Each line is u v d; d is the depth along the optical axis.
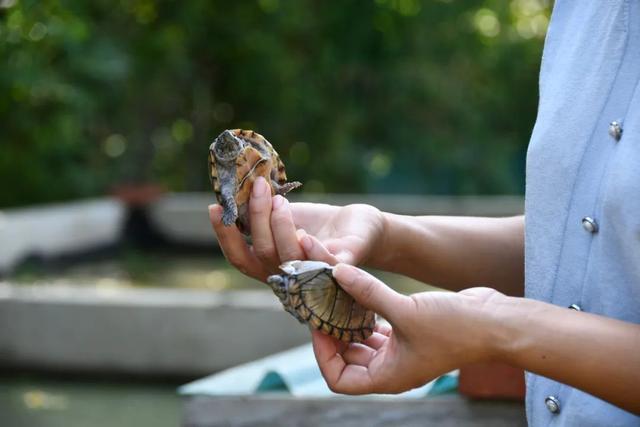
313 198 10.09
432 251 1.52
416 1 14.00
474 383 2.53
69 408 4.27
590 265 1.22
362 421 2.66
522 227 1.58
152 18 11.81
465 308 1.16
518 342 1.14
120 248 8.66
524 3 16.95
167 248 8.97
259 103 13.23
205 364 4.61
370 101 14.05
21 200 10.52
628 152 1.15
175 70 12.10
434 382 2.66
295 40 13.09
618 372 1.12
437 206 9.21
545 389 1.30
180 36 12.05
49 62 9.12
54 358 4.70
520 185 16.97
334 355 1.28
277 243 1.37
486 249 1.55
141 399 4.45
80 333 4.68
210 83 13.16
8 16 7.93
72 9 9.45
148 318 4.62
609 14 1.25
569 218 1.25
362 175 14.19
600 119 1.23
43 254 7.33
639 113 1.16
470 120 14.32
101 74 9.59
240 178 1.42
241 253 1.46
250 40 12.27
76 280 7.11
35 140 9.68
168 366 4.62
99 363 4.67
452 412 2.56
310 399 2.72
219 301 4.62
